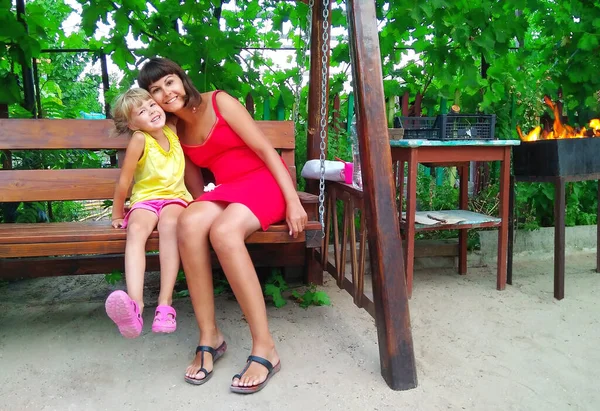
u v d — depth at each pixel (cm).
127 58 370
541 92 453
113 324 281
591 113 462
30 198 292
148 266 295
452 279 358
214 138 240
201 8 379
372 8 213
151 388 210
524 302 310
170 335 264
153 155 249
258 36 516
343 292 329
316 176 296
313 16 324
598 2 452
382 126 212
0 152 374
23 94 403
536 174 329
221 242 205
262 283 347
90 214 578
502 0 402
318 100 332
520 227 416
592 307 300
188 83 237
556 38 463
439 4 361
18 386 213
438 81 474
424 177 442
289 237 234
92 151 420
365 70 211
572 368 224
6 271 276
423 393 204
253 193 228
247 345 249
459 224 323
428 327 271
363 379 215
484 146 320
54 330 273
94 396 205
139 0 374
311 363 229
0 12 346
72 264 282
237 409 194
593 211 461
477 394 203
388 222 210
